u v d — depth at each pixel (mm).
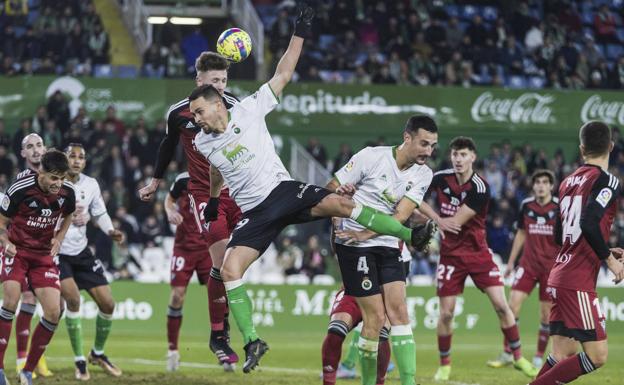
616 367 22703
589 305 13664
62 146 37938
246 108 13258
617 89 44188
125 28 46156
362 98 41094
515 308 22266
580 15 48938
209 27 44812
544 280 22109
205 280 20422
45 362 19391
